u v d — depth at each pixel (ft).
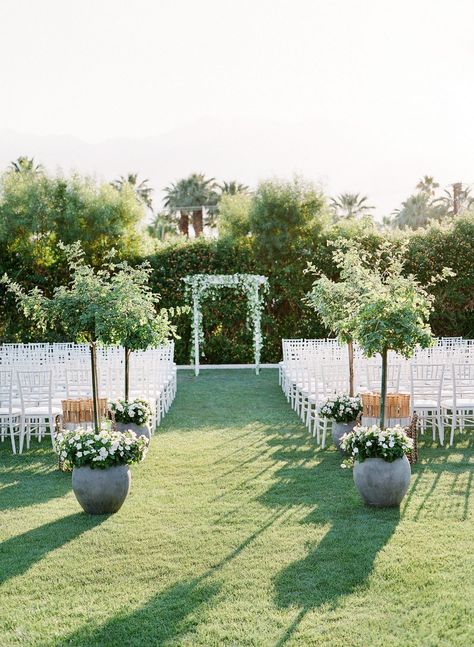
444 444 28.45
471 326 59.47
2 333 59.98
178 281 61.82
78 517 19.02
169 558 15.89
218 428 32.12
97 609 13.38
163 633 12.40
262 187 62.18
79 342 20.36
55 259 61.16
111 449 18.97
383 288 19.85
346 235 61.00
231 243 62.69
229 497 20.70
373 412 25.07
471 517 18.51
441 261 58.59
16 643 12.13
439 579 14.46
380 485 19.04
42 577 14.93
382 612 13.06
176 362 61.98
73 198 60.59
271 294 61.77
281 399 41.37
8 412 28.14
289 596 13.78
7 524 18.48
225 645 11.95
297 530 17.63
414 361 34.73
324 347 39.99
